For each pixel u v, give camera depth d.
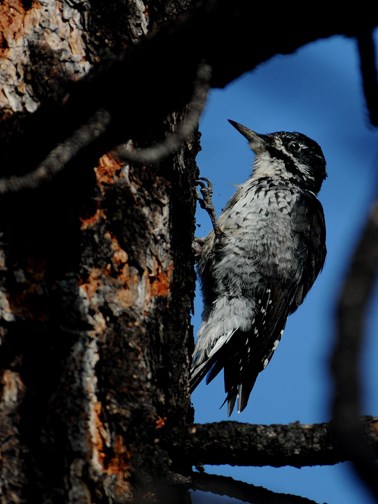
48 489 6.91
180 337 8.24
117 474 7.22
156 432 7.44
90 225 7.83
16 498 6.83
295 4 5.23
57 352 7.36
